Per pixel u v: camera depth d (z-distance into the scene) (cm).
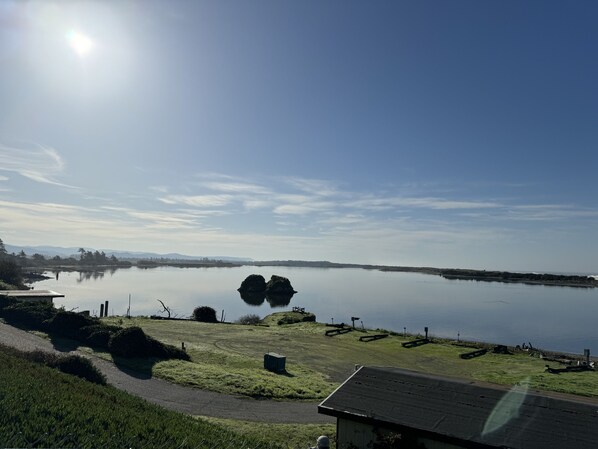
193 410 2066
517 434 1145
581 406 1246
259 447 1252
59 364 1981
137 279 16425
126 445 921
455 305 10019
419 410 1316
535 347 5469
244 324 5966
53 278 15175
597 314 8712
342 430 1383
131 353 2911
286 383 2683
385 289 14962
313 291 13738
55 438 845
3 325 3516
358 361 3847
